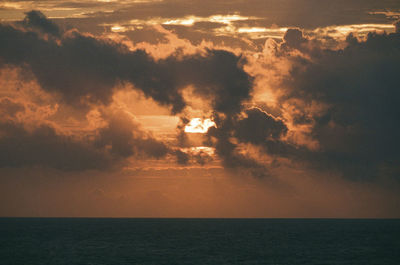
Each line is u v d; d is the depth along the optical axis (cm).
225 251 14125
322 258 12425
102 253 13425
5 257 12356
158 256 12706
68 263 11238
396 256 12975
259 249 14825
